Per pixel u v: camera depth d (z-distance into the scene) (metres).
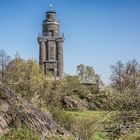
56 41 177.62
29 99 64.12
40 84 93.69
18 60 105.62
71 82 110.94
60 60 176.38
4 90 45.91
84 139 56.03
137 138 35.16
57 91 95.75
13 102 45.53
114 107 36.97
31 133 41.81
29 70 102.38
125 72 112.75
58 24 183.38
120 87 57.84
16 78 95.25
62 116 57.53
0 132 40.53
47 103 73.00
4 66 99.56
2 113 42.91
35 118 45.59
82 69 139.50
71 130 55.94
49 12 182.25
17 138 40.34
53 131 46.97
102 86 122.19
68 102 98.88
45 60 177.25
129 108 35.97
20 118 44.19
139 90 38.75
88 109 99.25
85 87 112.81
